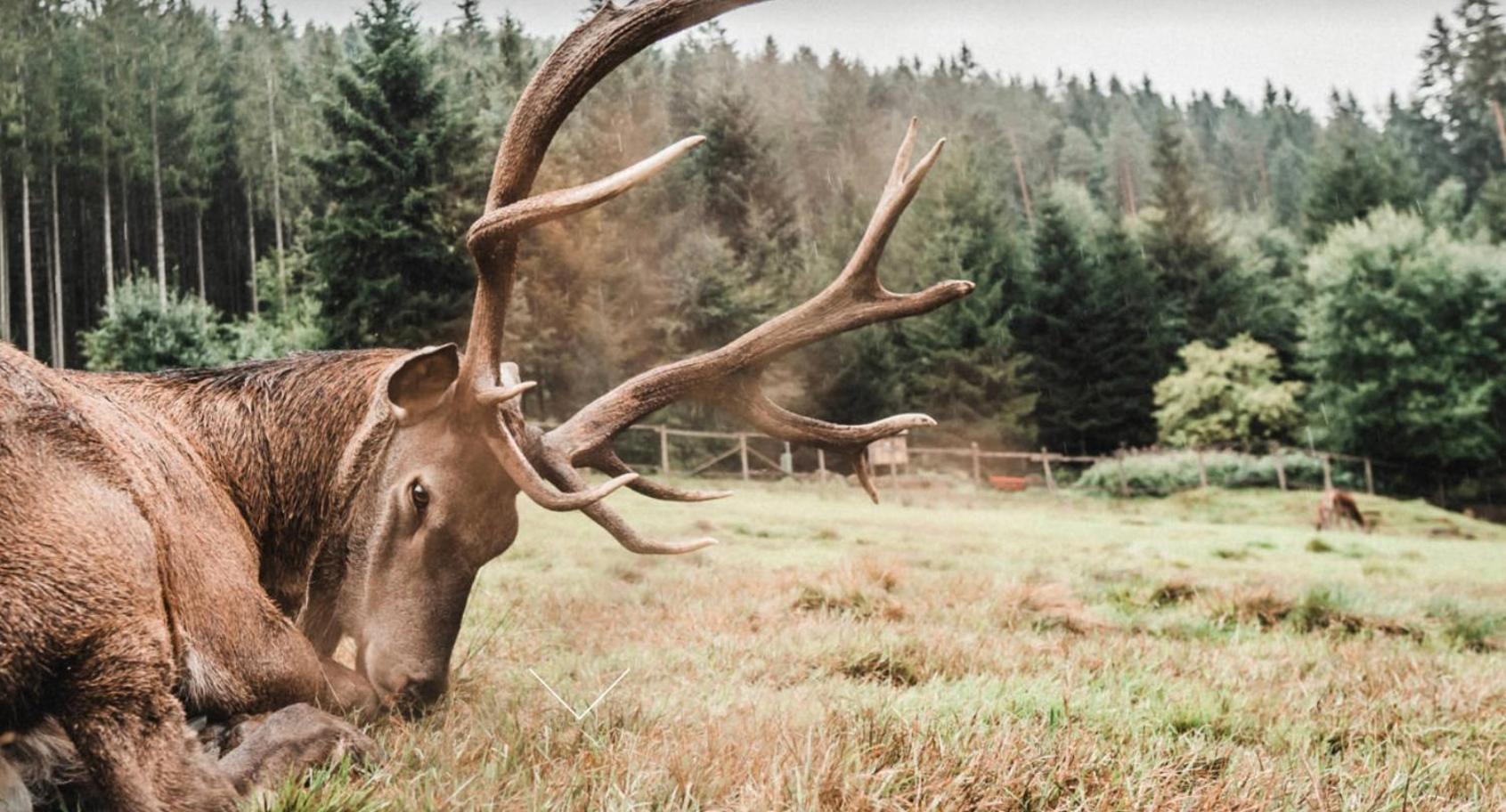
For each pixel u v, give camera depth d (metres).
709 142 54.59
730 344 3.93
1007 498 31.62
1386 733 4.09
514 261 3.33
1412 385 43.16
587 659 4.79
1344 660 5.84
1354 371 44.50
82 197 58.31
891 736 3.21
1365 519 30.31
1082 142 111.81
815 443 3.92
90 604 2.40
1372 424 43.38
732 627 5.95
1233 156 119.56
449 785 2.67
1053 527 19.23
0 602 2.30
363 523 3.50
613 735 3.29
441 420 3.43
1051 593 7.78
